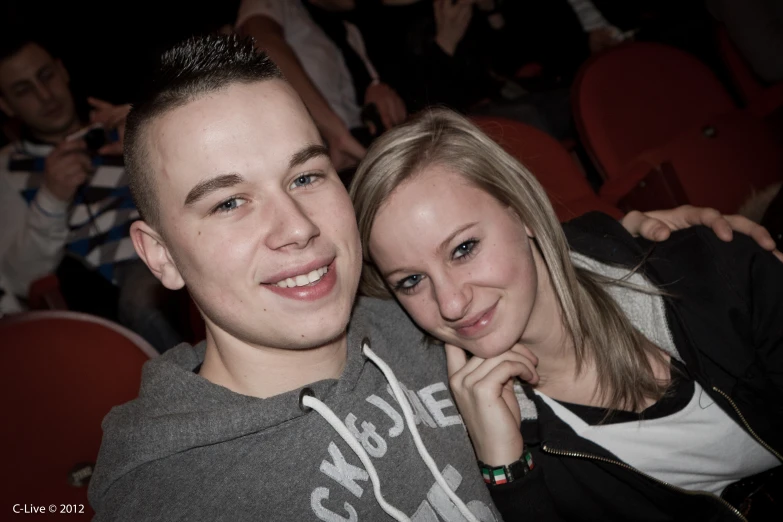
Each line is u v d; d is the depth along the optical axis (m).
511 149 2.21
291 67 3.26
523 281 1.21
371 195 1.18
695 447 1.34
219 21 3.46
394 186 1.17
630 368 1.33
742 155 2.37
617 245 1.44
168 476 1.00
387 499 1.07
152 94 0.95
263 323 0.97
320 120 3.24
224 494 0.99
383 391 1.18
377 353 1.26
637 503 1.35
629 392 1.33
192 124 0.92
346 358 1.17
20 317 1.65
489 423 1.24
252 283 0.95
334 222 1.00
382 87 3.61
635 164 2.35
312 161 0.99
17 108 3.03
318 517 1.01
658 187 2.33
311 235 0.94
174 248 0.98
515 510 1.23
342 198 1.03
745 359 1.31
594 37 3.93
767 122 2.47
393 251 1.19
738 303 1.33
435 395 1.28
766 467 1.38
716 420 1.34
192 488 0.99
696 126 2.40
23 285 2.95
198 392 1.06
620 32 3.95
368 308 1.38
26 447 1.56
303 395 1.05
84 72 3.28
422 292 1.23
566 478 1.35
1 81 2.98
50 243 2.91
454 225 1.15
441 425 1.23
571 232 1.52
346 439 1.03
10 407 1.57
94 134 3.06
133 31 3.34
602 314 1.35
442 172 1.18
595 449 1.30
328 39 3.59
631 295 1.40
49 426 1.60
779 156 2.39
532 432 1.35
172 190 0.94
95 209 2.96
